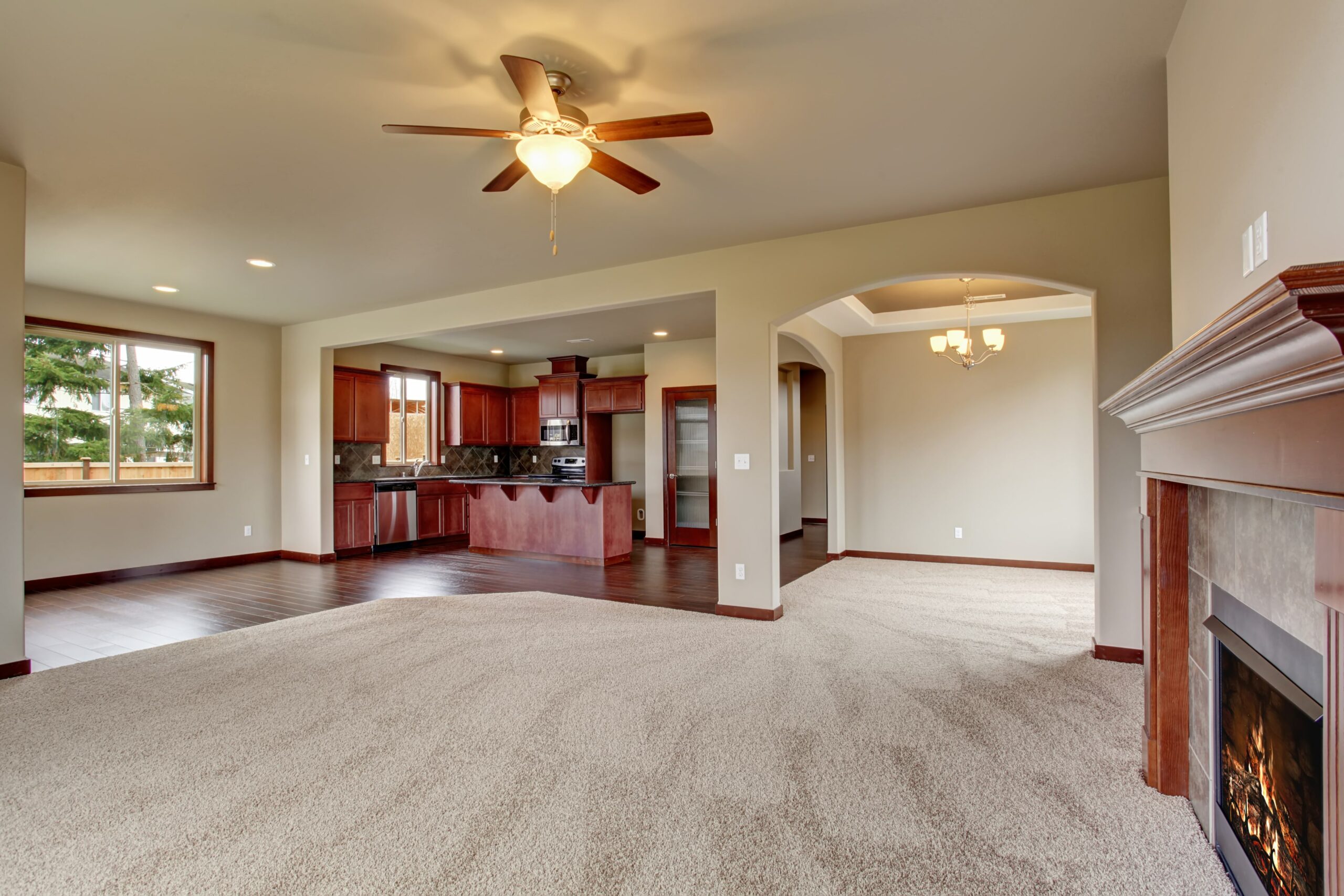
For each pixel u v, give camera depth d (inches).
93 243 165.9
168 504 241.9
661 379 324.5
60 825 78.7
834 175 129.6
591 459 350.0
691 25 84.0
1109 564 139.0
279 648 149.5
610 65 92.6
